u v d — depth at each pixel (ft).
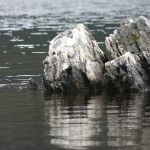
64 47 260.83
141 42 263.70
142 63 259.60
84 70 256.52
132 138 172.04
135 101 232.53
